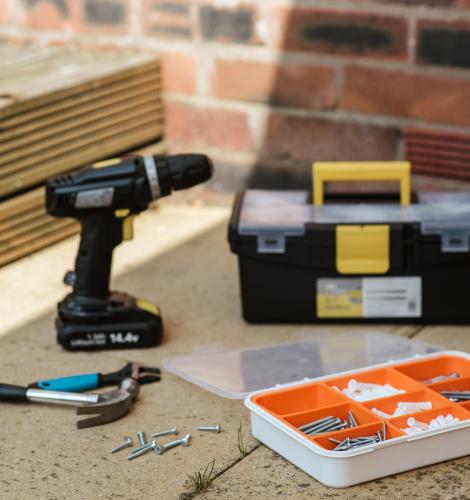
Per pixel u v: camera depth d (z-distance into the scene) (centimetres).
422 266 197
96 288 195
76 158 233
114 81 237
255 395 174
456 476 165
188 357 191
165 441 174
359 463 163
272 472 167
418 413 169
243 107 244
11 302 212
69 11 254
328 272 199
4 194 221
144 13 247
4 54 252
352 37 232
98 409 177
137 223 242
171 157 190
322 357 191
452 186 233
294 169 243
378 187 238
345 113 237
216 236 237
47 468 169
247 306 202
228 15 240
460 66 225
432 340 197
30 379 189
